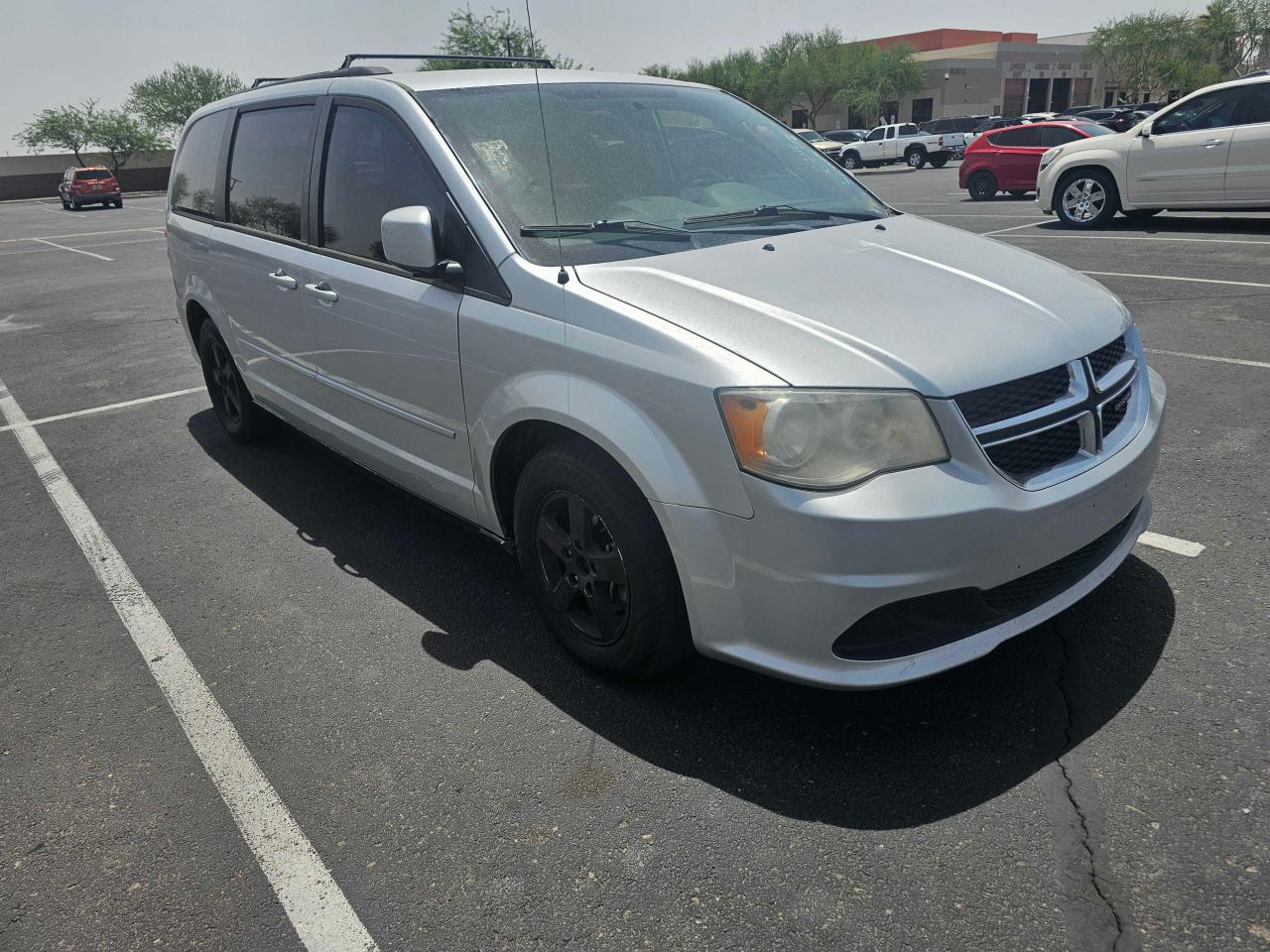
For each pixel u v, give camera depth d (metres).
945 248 3.06
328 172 3.62
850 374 2.23
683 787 2.44
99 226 26.53
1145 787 2.30
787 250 2.89
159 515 4.48
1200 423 4.69
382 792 2.51
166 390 6.82
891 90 57.50
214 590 3.70
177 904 2.19
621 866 2.21
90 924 2.15
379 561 3.85
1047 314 2.58
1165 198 11.16
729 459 2.26
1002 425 2.29
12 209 41.00
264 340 4.29
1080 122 17.11
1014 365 2.35
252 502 4.57
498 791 2.48
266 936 2.09
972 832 2.22
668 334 2.40
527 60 3.74
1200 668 2.73
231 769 2.65
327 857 2.30
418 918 2.10
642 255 2.82
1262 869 2.04
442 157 3.03
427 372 3.14
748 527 2.27
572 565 2.82
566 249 2.83
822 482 2.18
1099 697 2.64
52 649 3.34
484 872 2.22
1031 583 2.43
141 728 2.86
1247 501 3.79
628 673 2.80
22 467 5.28
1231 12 51.28
